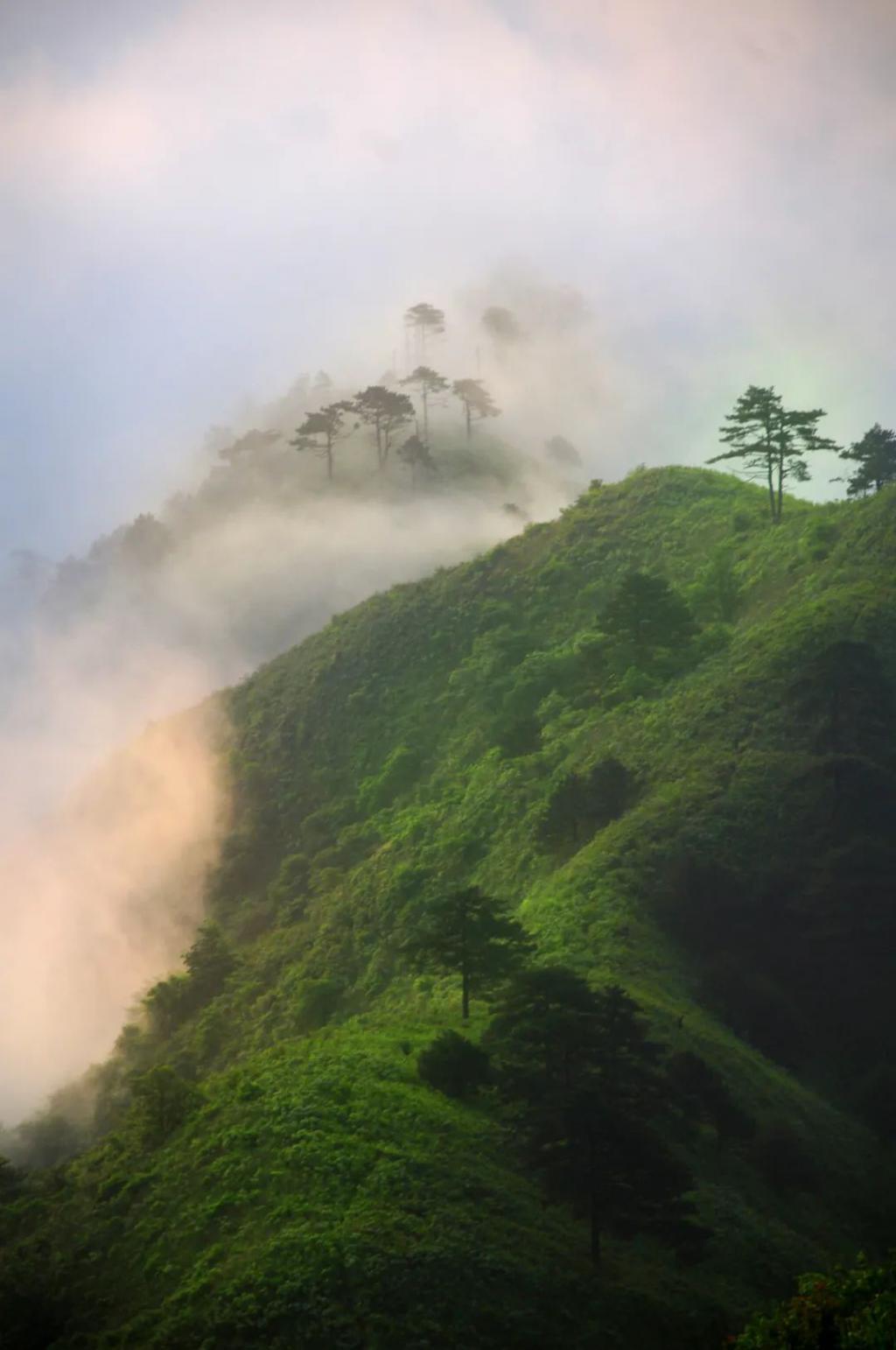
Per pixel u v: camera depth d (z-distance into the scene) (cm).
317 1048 5800
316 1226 4325
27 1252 4853
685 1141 5016
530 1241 4288
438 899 6188
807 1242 4788
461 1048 5147
